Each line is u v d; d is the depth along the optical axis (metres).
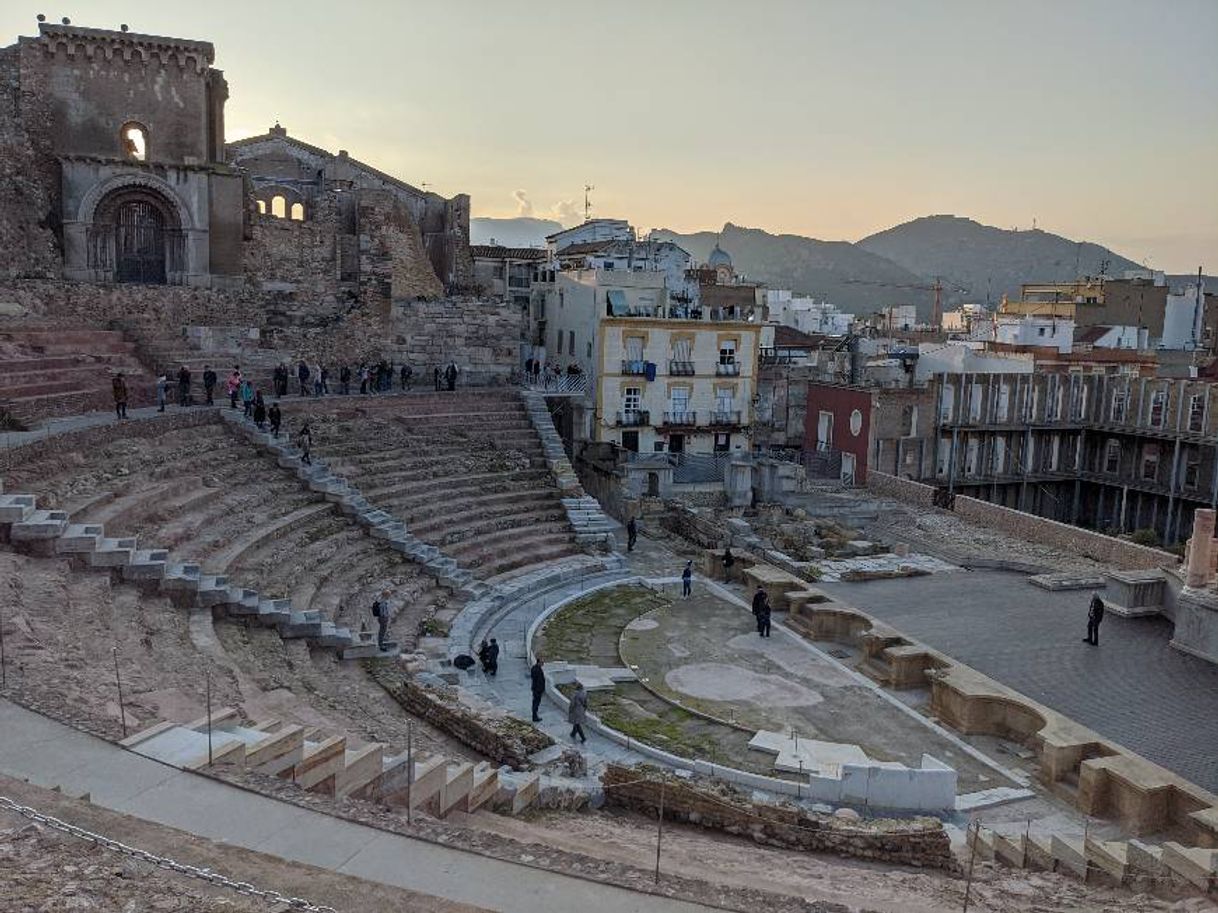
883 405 60.78
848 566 40.97
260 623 24.03
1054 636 32.81
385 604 27.00
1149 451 64.69
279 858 9.99
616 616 34.75
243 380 40.09
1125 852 16.50
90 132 48.16
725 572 39.69
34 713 13.26
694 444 60.41
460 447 45.72
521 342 57.12
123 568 21.75
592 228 82.69
